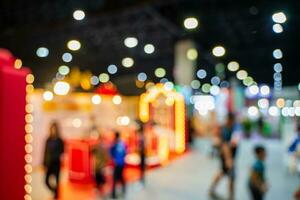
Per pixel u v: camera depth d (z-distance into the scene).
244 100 31.30
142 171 10.14
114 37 22.91
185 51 19.89
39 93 13.32
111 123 19.27
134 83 24.05
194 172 12.36
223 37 20.86
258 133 26.56
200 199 8.72
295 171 11.74
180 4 16.33
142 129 10.37
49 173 8.14
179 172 12.34
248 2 15.51
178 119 17.36
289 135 12.86
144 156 10.19
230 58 27.33
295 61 27.14
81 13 11.77
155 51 27.41
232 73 33.66
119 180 8.77
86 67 32.91
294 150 10.95
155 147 13.96
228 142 8.64
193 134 20.58
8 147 3.27
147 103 17.38
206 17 16.92
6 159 3.24
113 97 19.78
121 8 14.52
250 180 6.52
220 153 8.88
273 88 33.84
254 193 6.45
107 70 34.78
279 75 32.00
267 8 15.60
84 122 16.98
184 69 19.78
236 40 21.55
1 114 3.21
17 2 16.72
